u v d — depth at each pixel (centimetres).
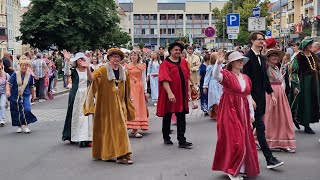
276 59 924
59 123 1370
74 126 1006
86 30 4697
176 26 12800
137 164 828
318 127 1217
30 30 4612
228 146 693
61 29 4569
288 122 920
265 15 5134
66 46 4675
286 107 926
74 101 1008
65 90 2614
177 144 1007
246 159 700
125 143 827
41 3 4650
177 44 950
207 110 1480
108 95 841
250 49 789
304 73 1112
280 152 916
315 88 1112
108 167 811
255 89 771
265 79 789
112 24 4991
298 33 4919
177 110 957
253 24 2022
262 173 752
